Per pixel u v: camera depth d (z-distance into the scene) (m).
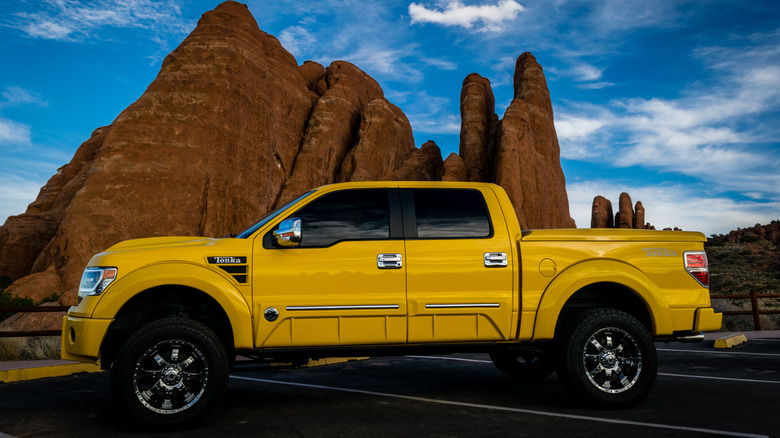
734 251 76.75
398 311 5.12
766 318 14.92
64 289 38.22
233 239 5.12
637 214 98.75
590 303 5.82
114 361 4.56
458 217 5.47
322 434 4.36
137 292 4.73
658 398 5.73
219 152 48.03
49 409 5.48
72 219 40.88
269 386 6.77
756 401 5.56
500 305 5.29
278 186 55.84
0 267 45.50
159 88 47.66
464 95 68.06
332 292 5.06
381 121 63.94
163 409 4.59
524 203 59.12
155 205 43.41
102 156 43.69
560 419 4.82
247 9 58.12
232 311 4.86
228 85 50.19
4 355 9.19
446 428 4.52
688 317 5.55
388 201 5.41
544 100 72.25
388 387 6.59
